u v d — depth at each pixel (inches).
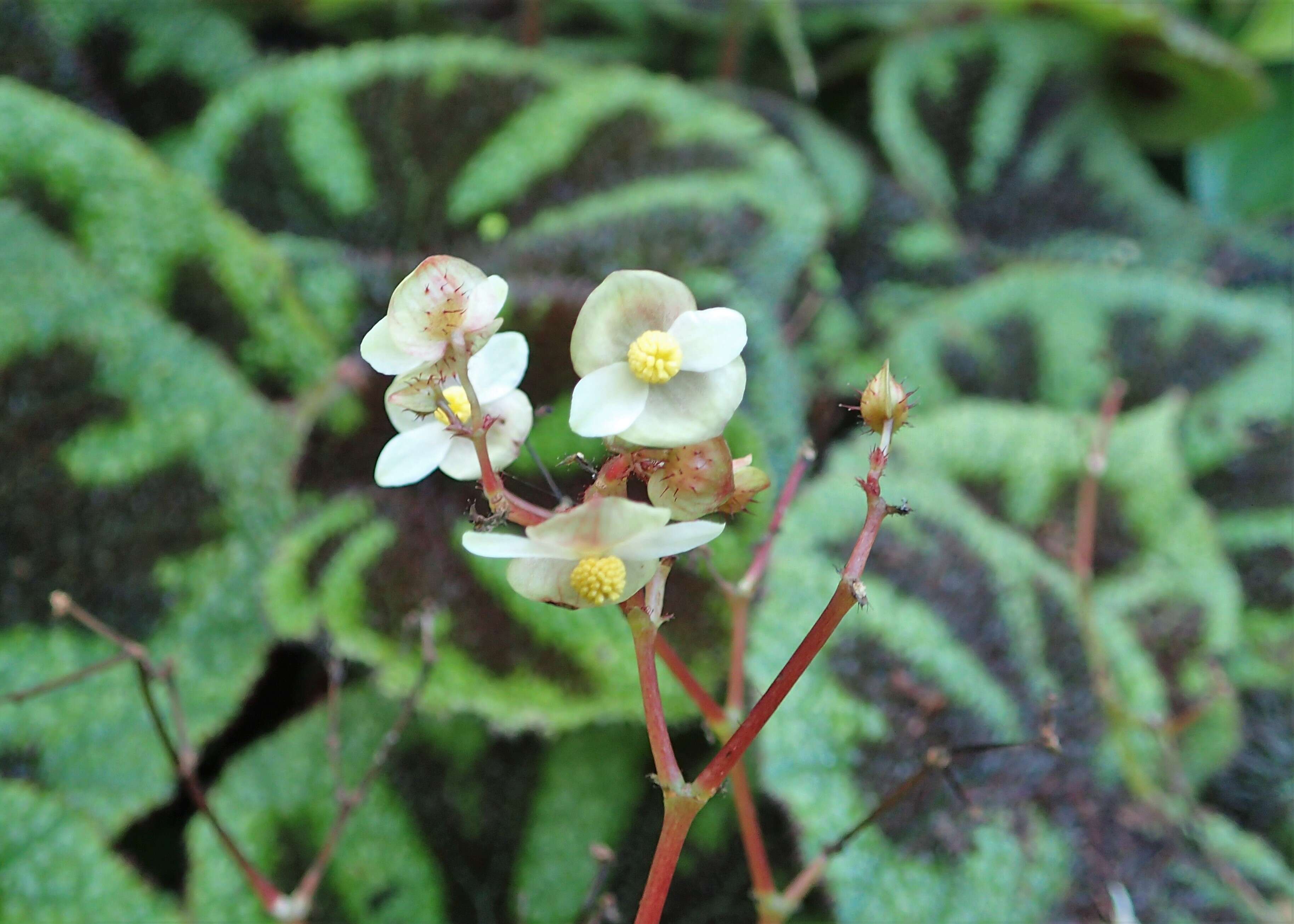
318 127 20.4
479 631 13.8
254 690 15.4
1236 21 30.1
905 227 23.5
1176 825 13.8
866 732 13.1
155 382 15.2
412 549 14.5
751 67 27.2
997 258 23.7
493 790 14.1
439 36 25.4
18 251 15.0
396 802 13.8
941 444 17.0
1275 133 28.8
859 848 12.4
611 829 14.0
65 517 14.4
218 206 16.4
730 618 13.6
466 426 8.0
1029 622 14.7
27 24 19.5
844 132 27.0
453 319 7.5
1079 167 26.6
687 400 7.7
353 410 15.5
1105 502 16.9
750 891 13.6
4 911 11.8
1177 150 30.5
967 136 26.2
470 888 13.6
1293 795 15.4
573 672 13.5
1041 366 20.5
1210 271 24.6
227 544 14.9
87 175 15.7
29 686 13.6
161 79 21.4
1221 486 19.0
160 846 14.2
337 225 20.1
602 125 20.4
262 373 16.5
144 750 13.7
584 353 7.7
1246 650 16.9
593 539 7.4
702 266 17.9
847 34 27.4
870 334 21.6
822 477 15.4
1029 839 13.1
